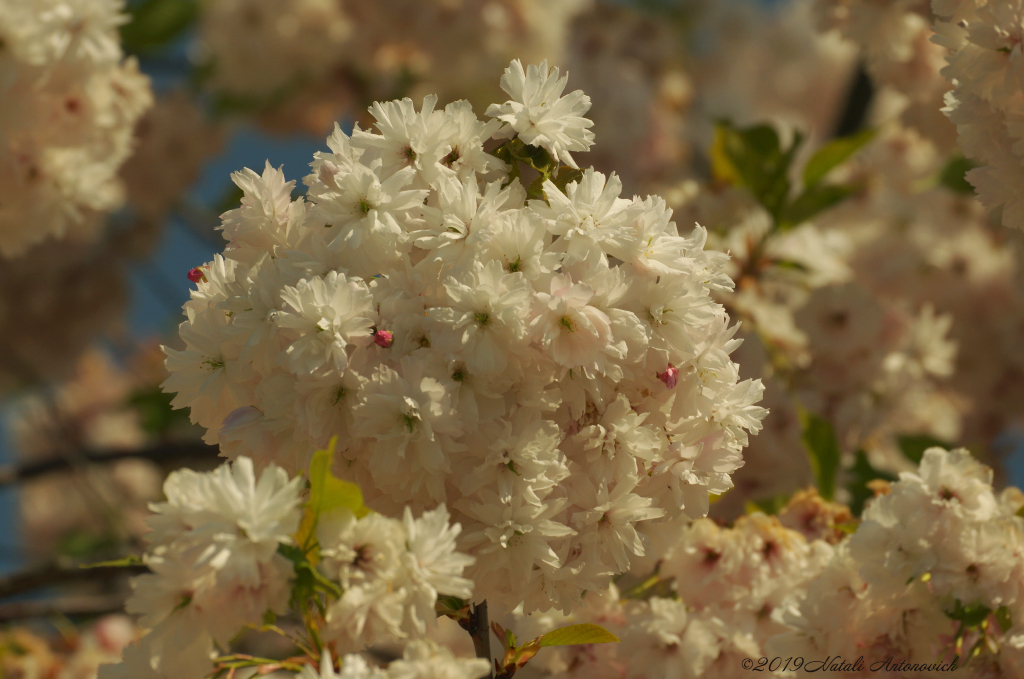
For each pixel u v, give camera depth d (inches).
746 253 85.1
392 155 57.8
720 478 57.8
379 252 57.1
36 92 69.5
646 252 57.1
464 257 56.8
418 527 55.3
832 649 60.2
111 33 71.9
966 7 59.6
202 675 55.6
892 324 87.0
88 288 151.9
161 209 139.9
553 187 57.1
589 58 152.6
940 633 60.5
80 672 83.1
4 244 71.3
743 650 61.5
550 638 58.6
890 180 118.5
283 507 54.7
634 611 62.3
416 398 56.0
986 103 59.2
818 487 71.1
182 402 58.3
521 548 56.7
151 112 132.6
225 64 130.3
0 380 150.3
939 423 97.9
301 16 129.3
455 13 130.7
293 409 56.7
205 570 54.8
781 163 85.6
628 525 57.1
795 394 78.5
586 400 57.4
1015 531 59.6
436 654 55.2
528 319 56.3
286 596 54.9
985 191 59.5
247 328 56.9
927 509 59.7
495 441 56.6
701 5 183.5
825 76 185.8
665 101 158.4
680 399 57.4
